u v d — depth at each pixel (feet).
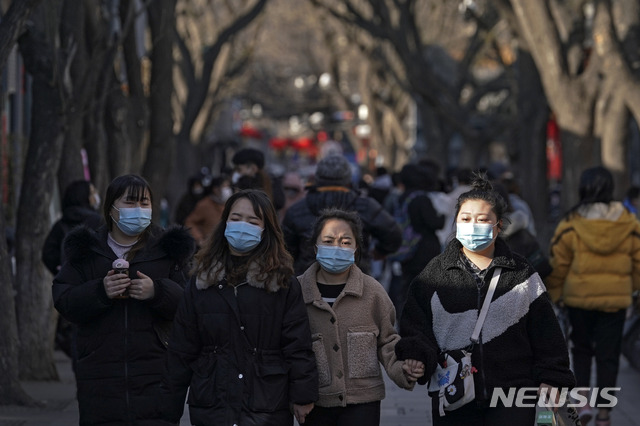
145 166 100.01
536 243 55.77
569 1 110.42
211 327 35.86
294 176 87.35
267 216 36.24
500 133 195.83
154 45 99.40
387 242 55.62
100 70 79.46
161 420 39.37
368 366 38.22
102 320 38.91
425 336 36.73
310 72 311.68
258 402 35.63
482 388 35.81
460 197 36.42
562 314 57.06
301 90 329.52
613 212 54.13
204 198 85.87
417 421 60.85
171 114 100.48
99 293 38.06
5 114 100.22
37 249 71.00
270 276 35.83
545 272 55.26
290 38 266.57
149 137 99.96
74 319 38.63
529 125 148.25
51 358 72.43
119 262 38.09
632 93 88.69
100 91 82.84
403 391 71.05
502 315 35.96
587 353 55.67
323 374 37.83
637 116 88.89
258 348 35.94
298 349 36.19
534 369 36.35
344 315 38.24
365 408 38.17
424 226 76.33
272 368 35.94
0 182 63.62
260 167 67.10
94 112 81.51
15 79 110.11
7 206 101.96
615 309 54.44
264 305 35.94
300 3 240.12
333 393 37.73
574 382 36.11
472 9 193.16
